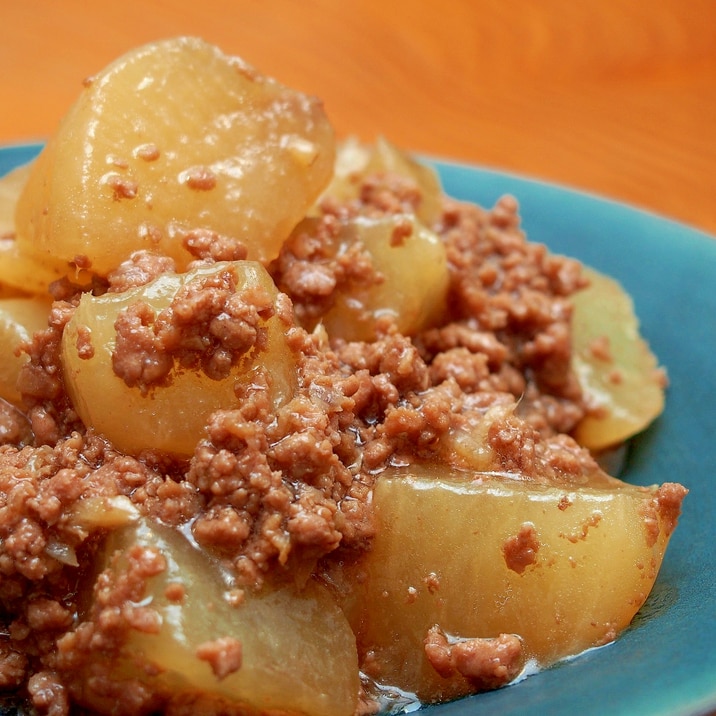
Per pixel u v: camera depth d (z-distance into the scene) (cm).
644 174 44
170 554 23
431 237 27
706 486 28
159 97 26
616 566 24
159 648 23
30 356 25
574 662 24
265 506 23
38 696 23
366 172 31
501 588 24
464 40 56
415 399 26
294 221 26
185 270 25
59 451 24
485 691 24
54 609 23
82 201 25
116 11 54
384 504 24
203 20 54
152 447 24
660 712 22
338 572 24
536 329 29
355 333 27
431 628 24
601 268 33
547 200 34
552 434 29
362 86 50
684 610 25
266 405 24
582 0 61
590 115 49
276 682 23
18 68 48
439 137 46
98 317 24
